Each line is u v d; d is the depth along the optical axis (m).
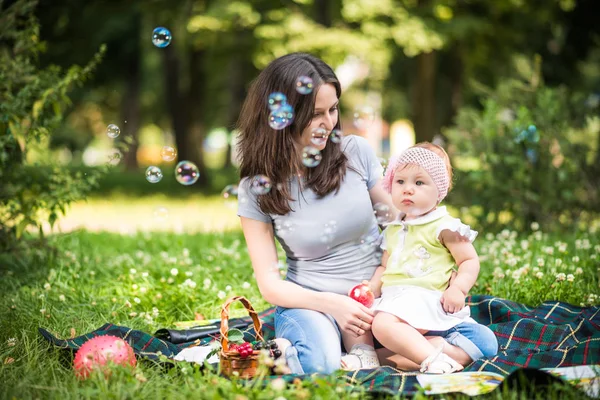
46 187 5.10
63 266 5.05
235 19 12.19
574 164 7.14
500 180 7.13
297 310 3.06
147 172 3.85
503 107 7.57
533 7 11.70
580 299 3.92
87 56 13.98
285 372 2.79
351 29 12.07
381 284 3.20
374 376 2.78
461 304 3.01
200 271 4.91
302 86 3.02
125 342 2.95
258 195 3.17
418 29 11.25
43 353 3.09
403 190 3.14
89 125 31.17
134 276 4.73
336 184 3.12
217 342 3.29
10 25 5.15
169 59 17.34
